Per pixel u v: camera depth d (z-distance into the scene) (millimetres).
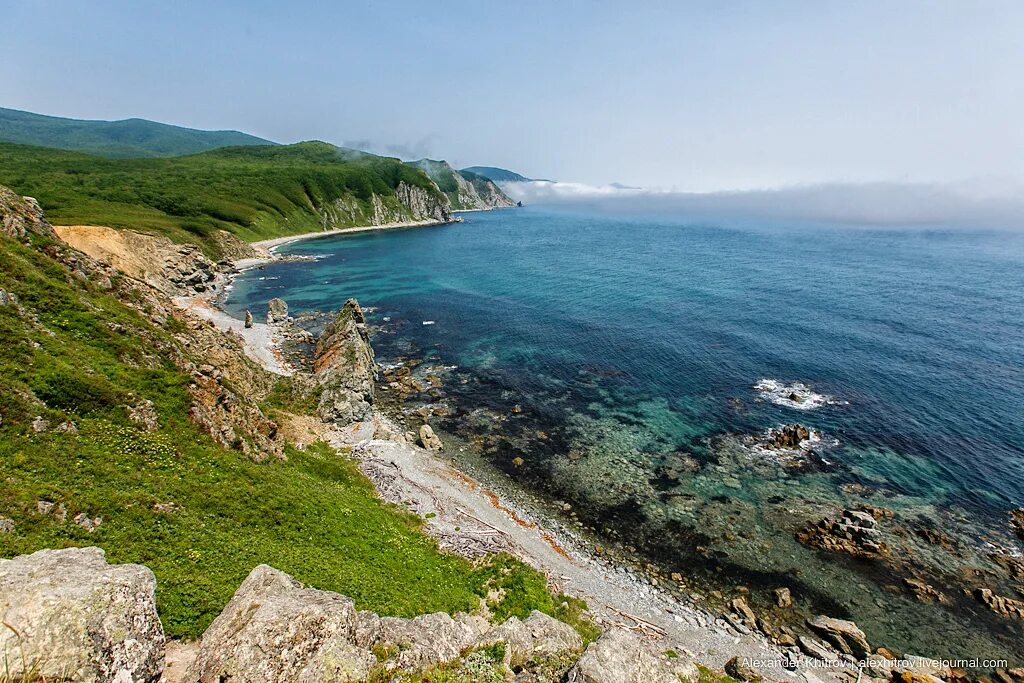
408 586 28781
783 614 35750
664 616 35312
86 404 31625
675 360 80438
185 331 56750
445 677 16922
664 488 49562
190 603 19766
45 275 42594
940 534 41625
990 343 83375
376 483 46094
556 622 24047
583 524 45188
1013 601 35344
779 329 93438
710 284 134500
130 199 188500
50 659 11984
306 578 25000
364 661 15633
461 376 76562
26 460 24984
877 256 191750
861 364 76062
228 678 14219
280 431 50344
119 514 24422
